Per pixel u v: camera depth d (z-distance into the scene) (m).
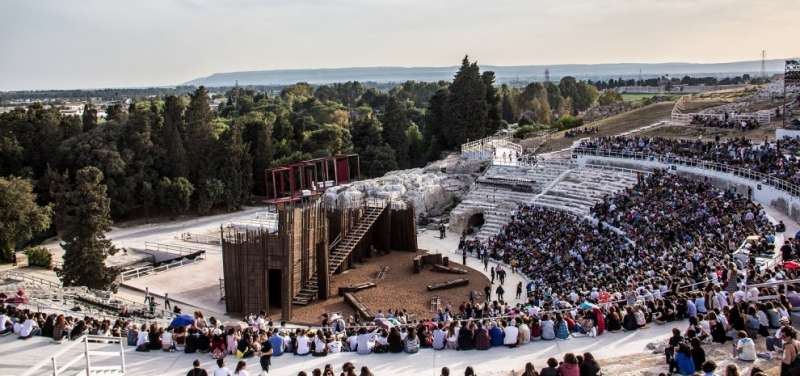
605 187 75.50
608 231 61.62
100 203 65.38
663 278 40.91
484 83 125.25
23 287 56.81
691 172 71.62
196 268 74.00
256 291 55.91
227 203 109.75
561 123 131.25
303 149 129.50
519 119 188.00
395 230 75.38
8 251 79.88
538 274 59.28
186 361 32.47
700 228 53.53
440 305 55.75
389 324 38.88
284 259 54.66
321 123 177.88
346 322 51.59
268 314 56.34
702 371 24.53
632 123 111.81
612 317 33.59
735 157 69.12
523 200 80.62
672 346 27.09
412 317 51.06
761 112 94.12
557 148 104.25
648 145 81.75
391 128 126.62
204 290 65.62
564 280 53.16
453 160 101.19
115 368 30.45
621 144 84.12
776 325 29.12
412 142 133.88
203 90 112.50
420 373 29.72
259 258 55.53
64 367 25.92
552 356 30.66
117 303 54.66
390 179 91.94
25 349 32.94
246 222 90.19
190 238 88.88
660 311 34.25
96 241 64.75
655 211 60.50
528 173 87.56
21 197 78.19
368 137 125.81
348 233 67.81
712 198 60.03
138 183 103.81
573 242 61.44
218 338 32.91
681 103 117.94
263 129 120.19
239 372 26.53
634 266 48.25
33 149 104.94
